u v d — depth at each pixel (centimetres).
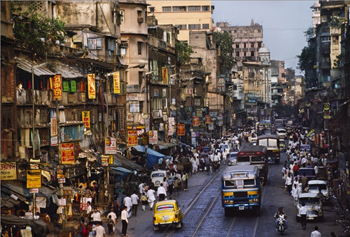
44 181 3894
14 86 3897
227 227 4100
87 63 5472
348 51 7300
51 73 4216
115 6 6925
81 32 5984
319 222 4209
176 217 4022
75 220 4044
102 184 4778
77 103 5141
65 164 4119
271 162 8075
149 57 8275
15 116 3884
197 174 7225
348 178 4788
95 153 5147
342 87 7625
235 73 18062
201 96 11800
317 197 4256
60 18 6562
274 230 3962
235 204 4441
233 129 15175
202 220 4391
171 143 8319
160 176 5788
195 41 14100
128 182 5384
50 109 4516
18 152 3934
